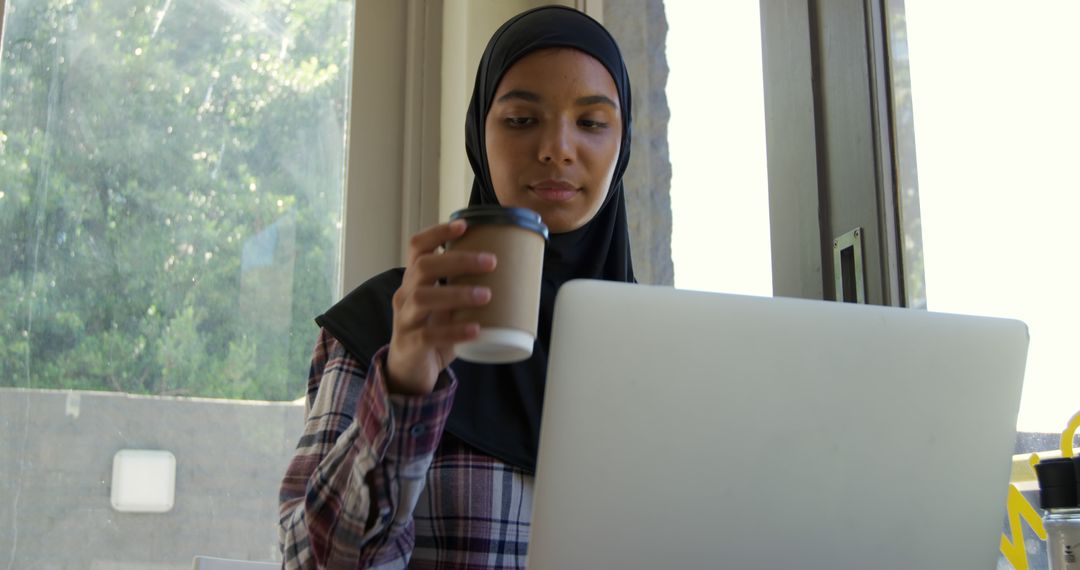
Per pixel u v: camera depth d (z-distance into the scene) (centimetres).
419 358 85
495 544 107
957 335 90
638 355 82
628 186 228
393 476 89
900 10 165
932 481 89
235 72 246
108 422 222
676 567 83
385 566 100
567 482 82
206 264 235
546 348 122
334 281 245
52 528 215
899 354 88
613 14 238
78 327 224
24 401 218
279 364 236
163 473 224
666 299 83
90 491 219
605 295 82
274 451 231
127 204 232
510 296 81
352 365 112
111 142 233
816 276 171
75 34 235
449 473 109
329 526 92
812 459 86
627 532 83
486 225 82
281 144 246
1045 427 138
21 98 229
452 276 82
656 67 226
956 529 91
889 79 163
